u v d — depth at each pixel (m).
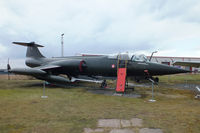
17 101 6.35
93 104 6.02
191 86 12.27
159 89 10.48
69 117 4.40
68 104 5.95
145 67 9.27
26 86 11.48
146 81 15.78
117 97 7.60
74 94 8.27
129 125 3.80
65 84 12.67
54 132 3.39
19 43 14.77
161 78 20.38
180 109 5.32
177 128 3.61
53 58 14.27
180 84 13.70
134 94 8.52
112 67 10.07
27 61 15.59
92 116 4.50
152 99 6.90
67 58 13.20
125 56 9.76
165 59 38.22
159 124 3.86
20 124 3.85
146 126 3.73
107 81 15.54
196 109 5.32
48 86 11.59
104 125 3.80
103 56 10.84
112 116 4.51
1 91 8.89
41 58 14.99
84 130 3.50
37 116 4.47
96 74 11.09
